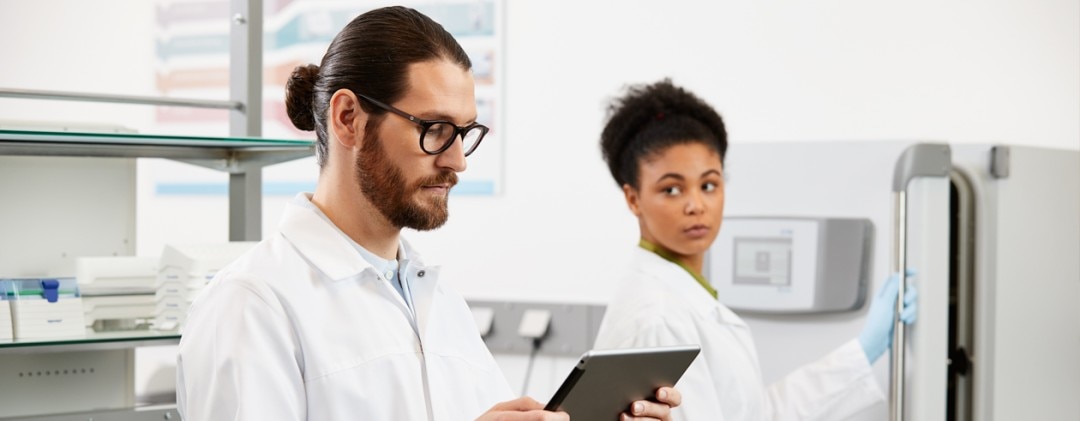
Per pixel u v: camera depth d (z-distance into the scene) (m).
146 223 3.31
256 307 1.20
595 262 2.83
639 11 2.80
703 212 1.84
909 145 2.15
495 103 2.93
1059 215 2.35
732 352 1.76
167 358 3.19
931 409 2.08
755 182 2.31
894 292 2.06
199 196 3.24
